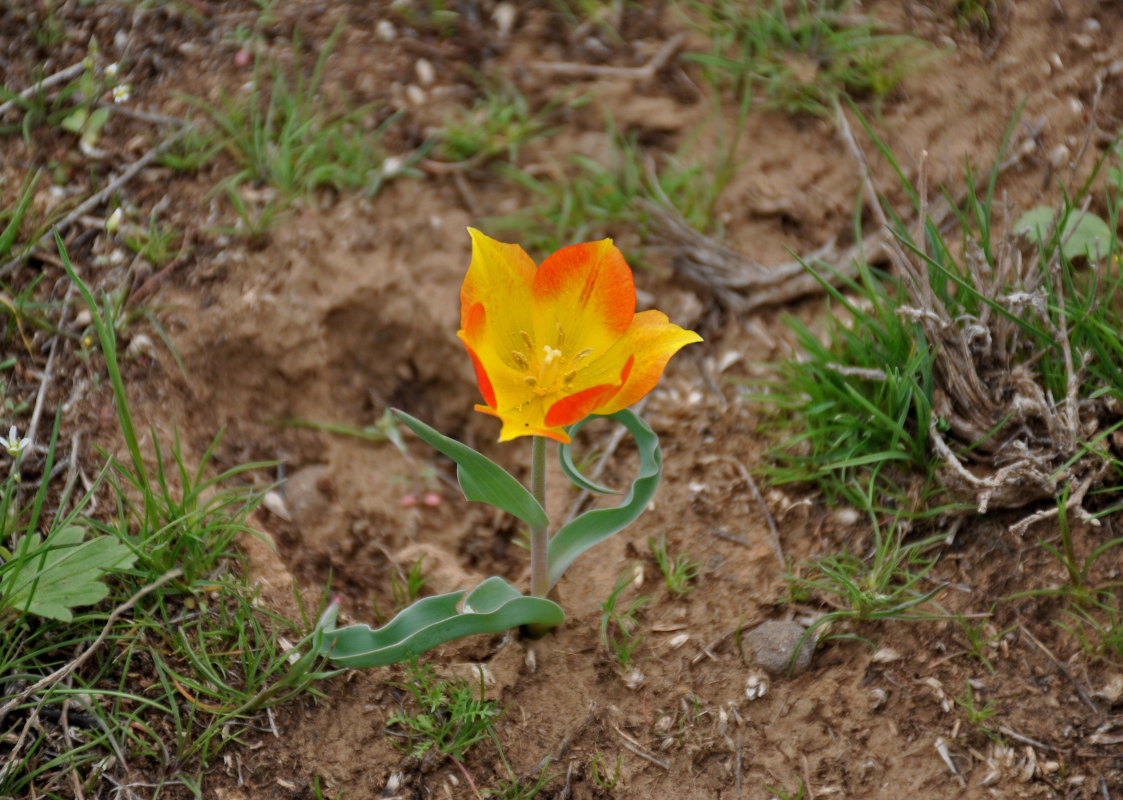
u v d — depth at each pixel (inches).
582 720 126.7
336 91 181.6
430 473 164.1
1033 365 143.1
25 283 154.4
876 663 130.3
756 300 170.4
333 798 119.1
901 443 144.4
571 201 175.9
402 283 167.2
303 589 139.8
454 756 122.1
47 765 114.1
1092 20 192.5
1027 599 132.9
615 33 194.2
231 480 150.0
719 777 123.3
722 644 133.6
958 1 193.9
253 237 165.5
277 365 161.3
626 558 142.8
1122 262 147.7
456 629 117.4
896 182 177.9
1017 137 179.9
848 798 121.1
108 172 167.6
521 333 108.7
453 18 192.2
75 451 140.2
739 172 180.5
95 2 182.1
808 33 189.5
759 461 153.1
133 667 123.6
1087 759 121.4
